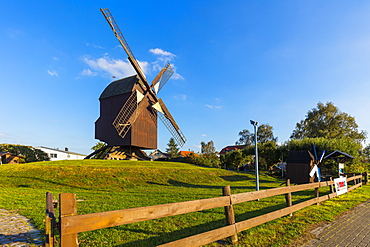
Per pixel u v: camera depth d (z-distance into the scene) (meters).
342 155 17.12
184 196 12.50
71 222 2.90
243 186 18.69
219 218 7.57
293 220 7.18
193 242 4.14
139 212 3.57
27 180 17.62
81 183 17.38
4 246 5.10
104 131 38.28
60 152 59.38
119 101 37.72
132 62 35.56
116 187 16.84
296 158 16.31
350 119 55.12
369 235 5.94
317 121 57.16
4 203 10.01
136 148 40.34
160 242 5.43
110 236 5.81
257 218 5.81
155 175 21.31
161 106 41.81
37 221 6.98
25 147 51.09
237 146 87.69
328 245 5.27
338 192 11.86
